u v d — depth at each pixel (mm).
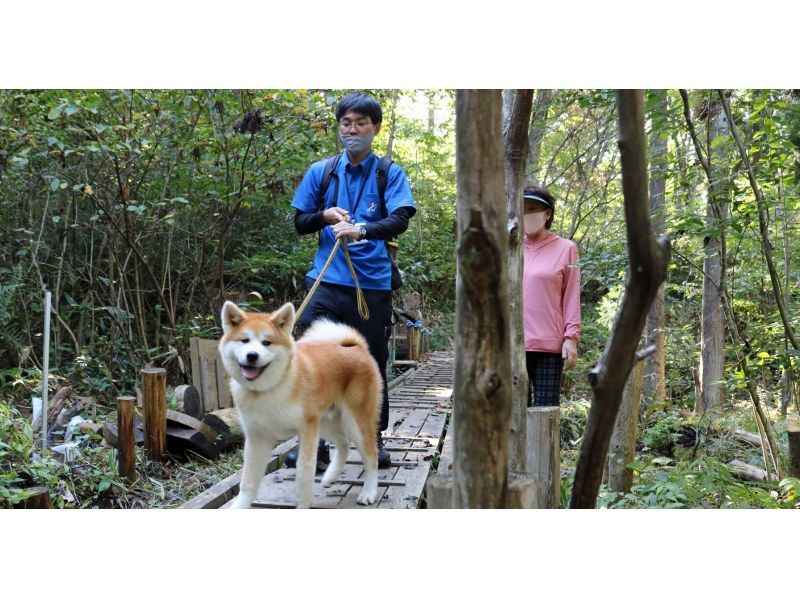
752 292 6672
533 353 3709
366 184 3781
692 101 5453
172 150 6445
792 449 3742
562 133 9875
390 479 3754
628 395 4043
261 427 3082
